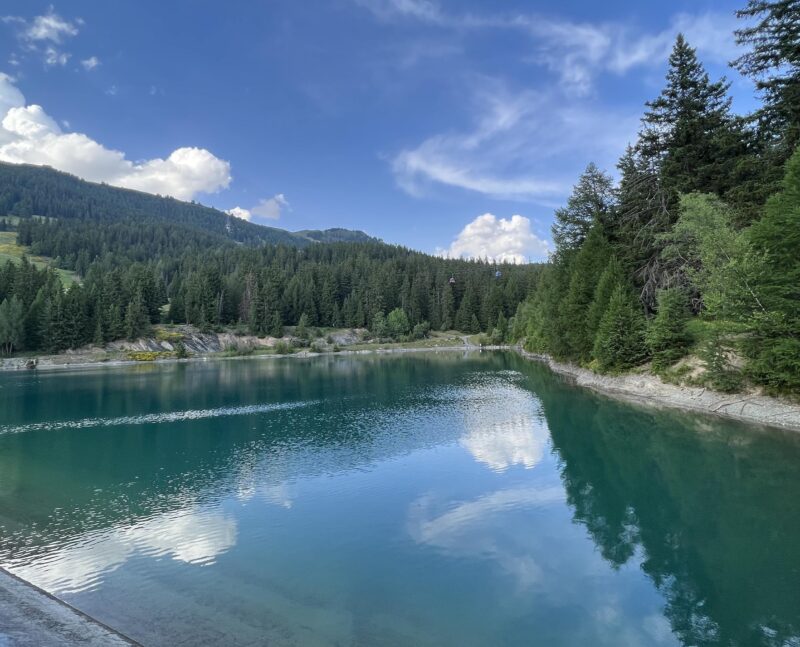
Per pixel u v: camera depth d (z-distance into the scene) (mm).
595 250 53562
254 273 157625
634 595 11844
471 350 128875
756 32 32938
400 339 150500
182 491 20469
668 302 38719
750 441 25078
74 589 12109
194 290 134625
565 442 27188
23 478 22594
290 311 151125
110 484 21594
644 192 47750
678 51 41469
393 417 36375
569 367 59656
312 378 67375
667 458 23219
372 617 10766
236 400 47031
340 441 29094
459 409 39000
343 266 183500
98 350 106062
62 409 42594
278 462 24844
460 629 10352
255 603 11406
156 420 37000
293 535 15641
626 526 16000
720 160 39594
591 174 60250
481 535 15461
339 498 19203
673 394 36344
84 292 111875
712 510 17094
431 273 187500
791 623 10609
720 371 32531
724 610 11125
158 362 103312
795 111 33094
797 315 27016
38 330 102438
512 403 40906
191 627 10289
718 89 40719
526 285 166875
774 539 14781
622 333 43969
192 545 14930
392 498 19047
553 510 17531
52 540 15445
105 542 15266
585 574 12891
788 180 27359
